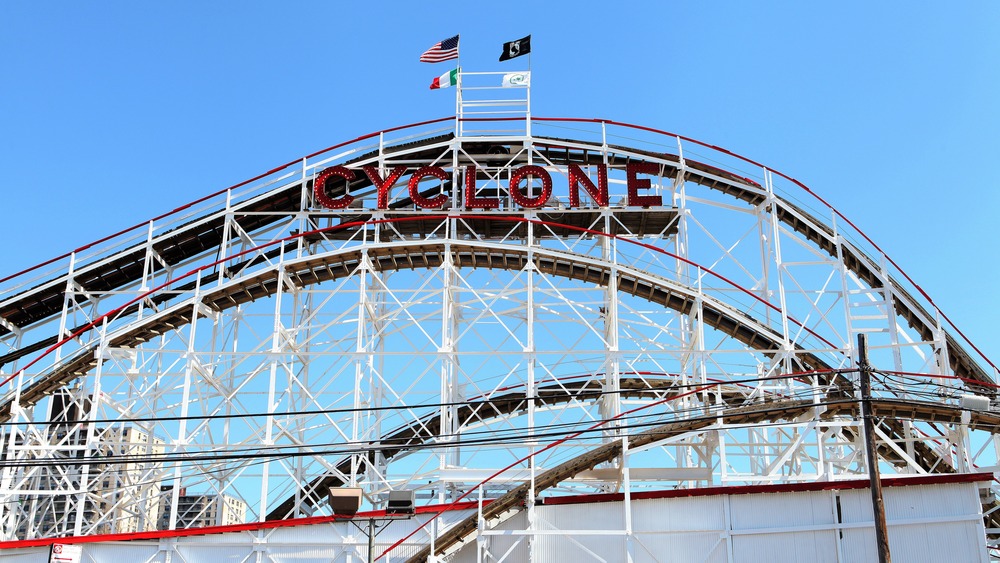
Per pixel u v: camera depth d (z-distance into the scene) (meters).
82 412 55.62
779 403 45.25
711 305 51.66
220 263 53.41
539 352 49.53
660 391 54.50
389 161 59.31
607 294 55.78
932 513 40.69
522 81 60.75
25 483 55.06
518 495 43.44
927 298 52.56
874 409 44.94
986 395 48.88
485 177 61.50
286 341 51.97
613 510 42.81
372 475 58.19
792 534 41.09
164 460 34.50
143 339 53.88
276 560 43.84
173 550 43.66
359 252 53.12
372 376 53.75
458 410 57.81
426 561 42.47
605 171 57.47
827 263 54.09
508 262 55.03
